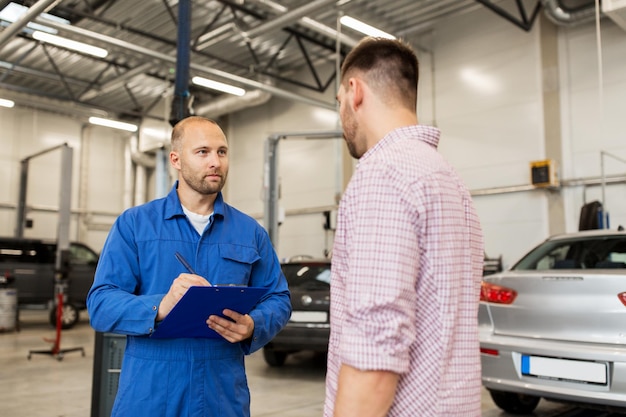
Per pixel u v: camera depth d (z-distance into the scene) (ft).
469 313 3.20
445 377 2.97
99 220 49.96
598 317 9.14
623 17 20.34
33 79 41.73
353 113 3.56
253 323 5.05
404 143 3.24
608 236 11.34
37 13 20.66
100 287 5.05
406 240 2.88
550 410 12.51
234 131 46.78
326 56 37.88
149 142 43.50
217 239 5.48
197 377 4.96
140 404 4.83
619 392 8.71
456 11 29.32
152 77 40.52
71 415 12.73
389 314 2.77
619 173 25.81
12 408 13.33
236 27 28.27
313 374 17.72
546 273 10.09
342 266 3.21
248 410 5.35
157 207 5.48
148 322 4.68
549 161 26.94
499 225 29.60
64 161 31.76
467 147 31.24
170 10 27.99
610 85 26.43
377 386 2.72
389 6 28.89
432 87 33.01
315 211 39.55
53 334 28.84
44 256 33.32
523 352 9.82
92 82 40.83
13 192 45.14
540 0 26.48
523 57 29.40
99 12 30.25
